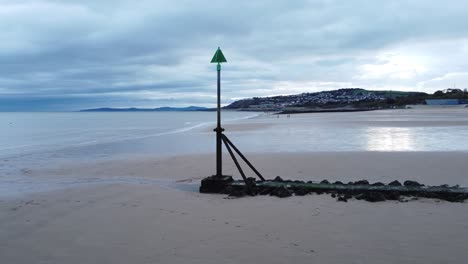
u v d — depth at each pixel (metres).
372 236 5.39
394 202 7.25
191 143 24.73
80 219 6.69
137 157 17.62
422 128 34.78
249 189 8.26
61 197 8.55
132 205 7.52
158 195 8.43
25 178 12.73
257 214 6.65
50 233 5.98
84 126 60.56
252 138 26.70
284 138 26.33
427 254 4.72
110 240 5.54
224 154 17.33
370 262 4.52
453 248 4.89
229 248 5.07
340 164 13.45
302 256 4.75
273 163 14.03
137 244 5.33
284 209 6.93
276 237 5.45
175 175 12.43
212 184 8.64
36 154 20.69
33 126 61.78
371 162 13.72
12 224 6.53
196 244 5.25
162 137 31.14
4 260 4.97
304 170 12.48
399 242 5.13
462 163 12.99
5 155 20.56
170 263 4.64
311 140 24.34
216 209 7.07
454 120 51.09
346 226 5.86
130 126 57.91
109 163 15.77
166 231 5.85
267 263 4.57
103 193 8.79
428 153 15.66
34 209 7.53
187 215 6.70
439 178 10.60
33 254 5.15
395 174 11.37
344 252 4.84
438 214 6.38
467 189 7.55
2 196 9.01
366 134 28.59
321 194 8.01
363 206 6.99
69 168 14.87
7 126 61.91
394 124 42.56
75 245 5.41
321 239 5.32
